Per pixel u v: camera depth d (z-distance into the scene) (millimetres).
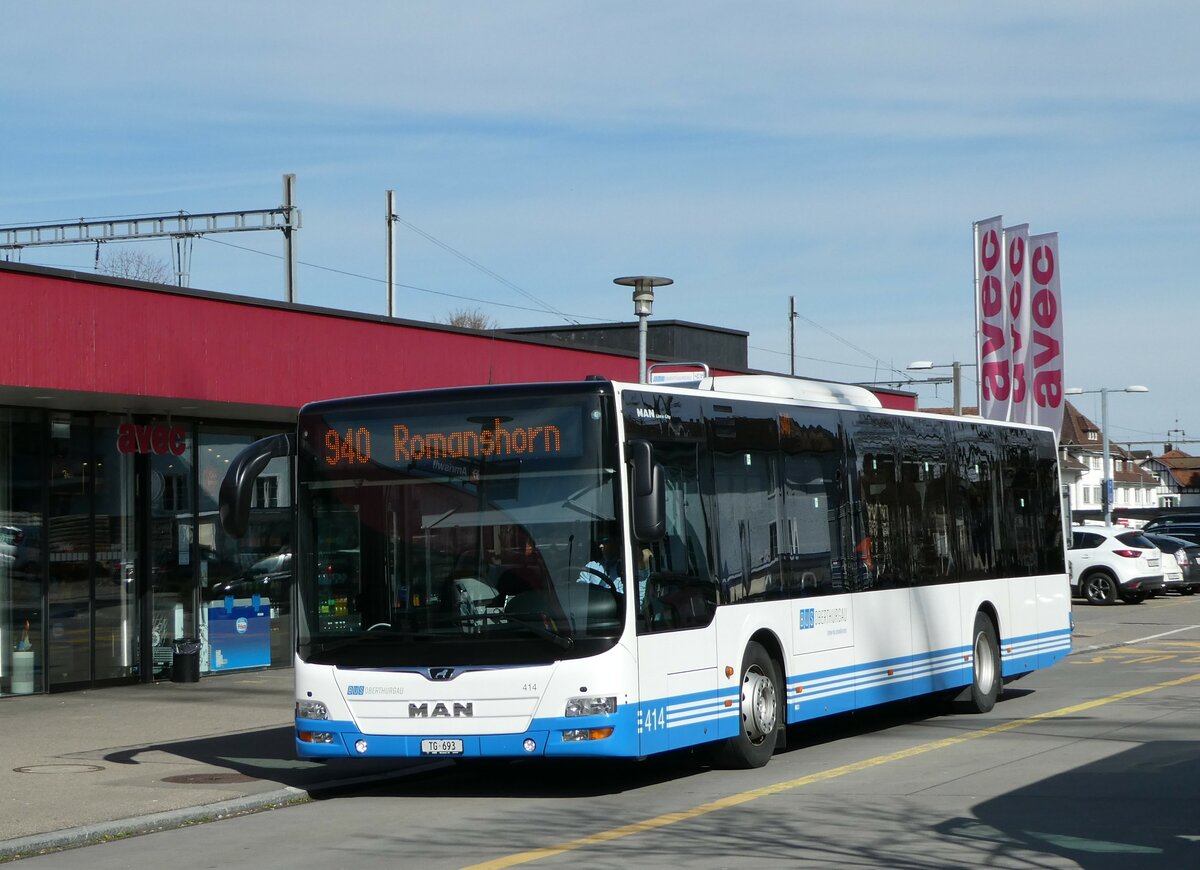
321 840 10266
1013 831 9719
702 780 12523
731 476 12922
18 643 20094
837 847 9281
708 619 12328
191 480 22562
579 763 14148
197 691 20578
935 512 16547
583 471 11422
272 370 20500
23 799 11930
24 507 20297
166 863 9625
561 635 11219
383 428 11938
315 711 11750
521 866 8969
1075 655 25500
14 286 17359
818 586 14086
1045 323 29516
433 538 11656
